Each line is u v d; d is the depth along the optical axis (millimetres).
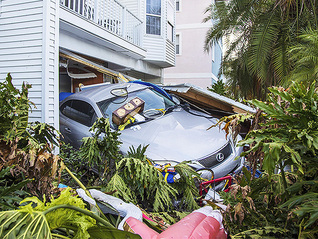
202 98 5566
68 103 5516
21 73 4887
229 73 12594
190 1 18109
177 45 18422
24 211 1205
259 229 1770
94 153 2746
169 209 2908
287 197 1881
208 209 1899
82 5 6891
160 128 4355
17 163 1808
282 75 7777
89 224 1370
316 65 4695
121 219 1946
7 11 5000
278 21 7977
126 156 2863
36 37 4773
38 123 2502
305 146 1622
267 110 1742
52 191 1894
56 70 4914
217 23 10023
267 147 1551
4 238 1103
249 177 1923
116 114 4484
